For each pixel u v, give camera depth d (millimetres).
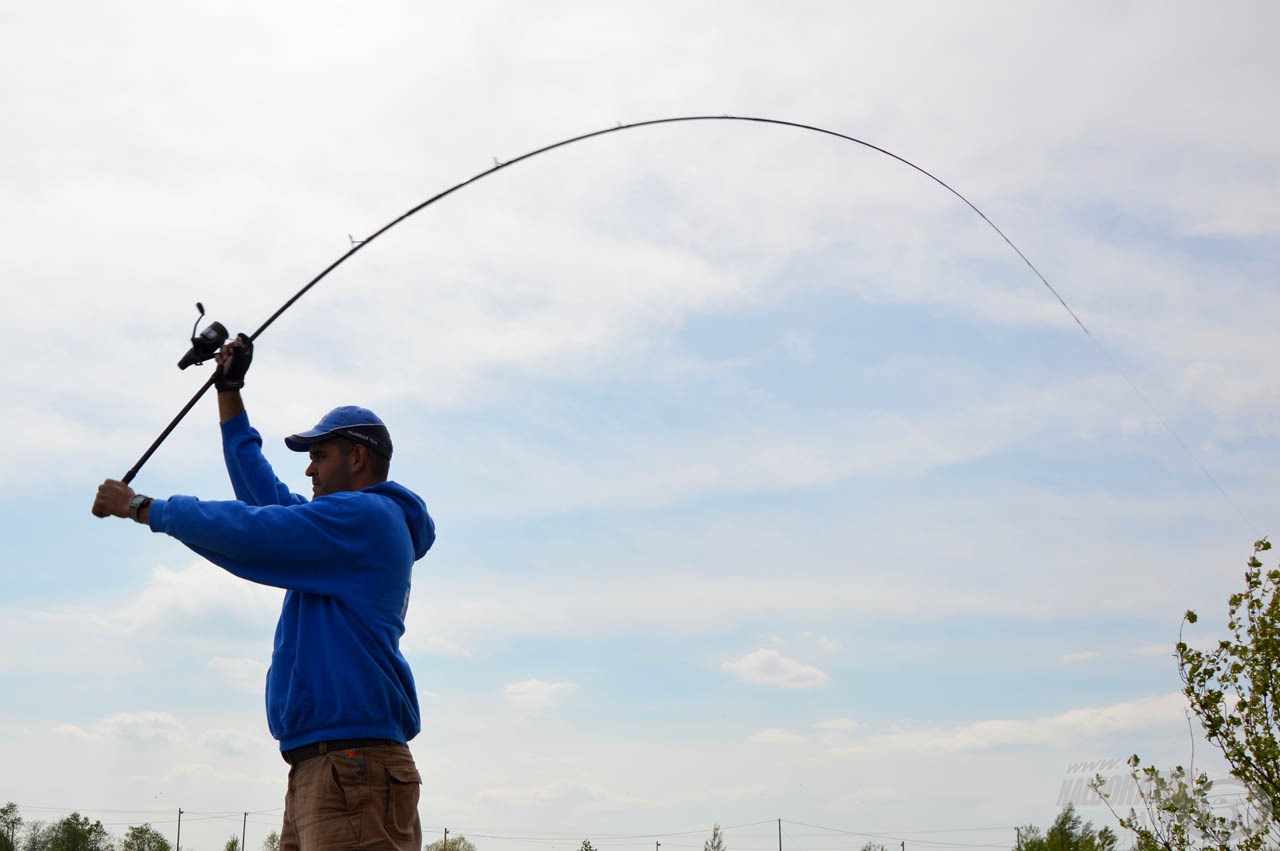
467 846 33781
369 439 4465
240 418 4613
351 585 4012
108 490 4004
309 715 3877
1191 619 9281
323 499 4074
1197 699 9125
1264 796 8781
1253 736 8891
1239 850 8781
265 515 3934
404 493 4402
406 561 4215
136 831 42125
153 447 4277
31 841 41594
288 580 3973
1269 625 9000
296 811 3926
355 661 3920
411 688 4133
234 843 35688
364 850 3811
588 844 36344
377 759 3891
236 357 4543
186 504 3916
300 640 3943
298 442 4457
